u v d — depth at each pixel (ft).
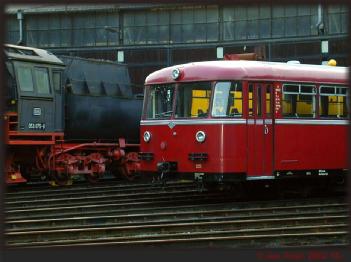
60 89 57.31
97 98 61.57
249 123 43.55
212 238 30.91
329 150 48.19
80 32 88.94
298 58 79.92
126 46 87.45
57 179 58.49
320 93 47.93
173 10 85.87
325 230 34.60
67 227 35.53
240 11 82.94
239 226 35.40
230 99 43.34
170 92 46.19
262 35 82.12
